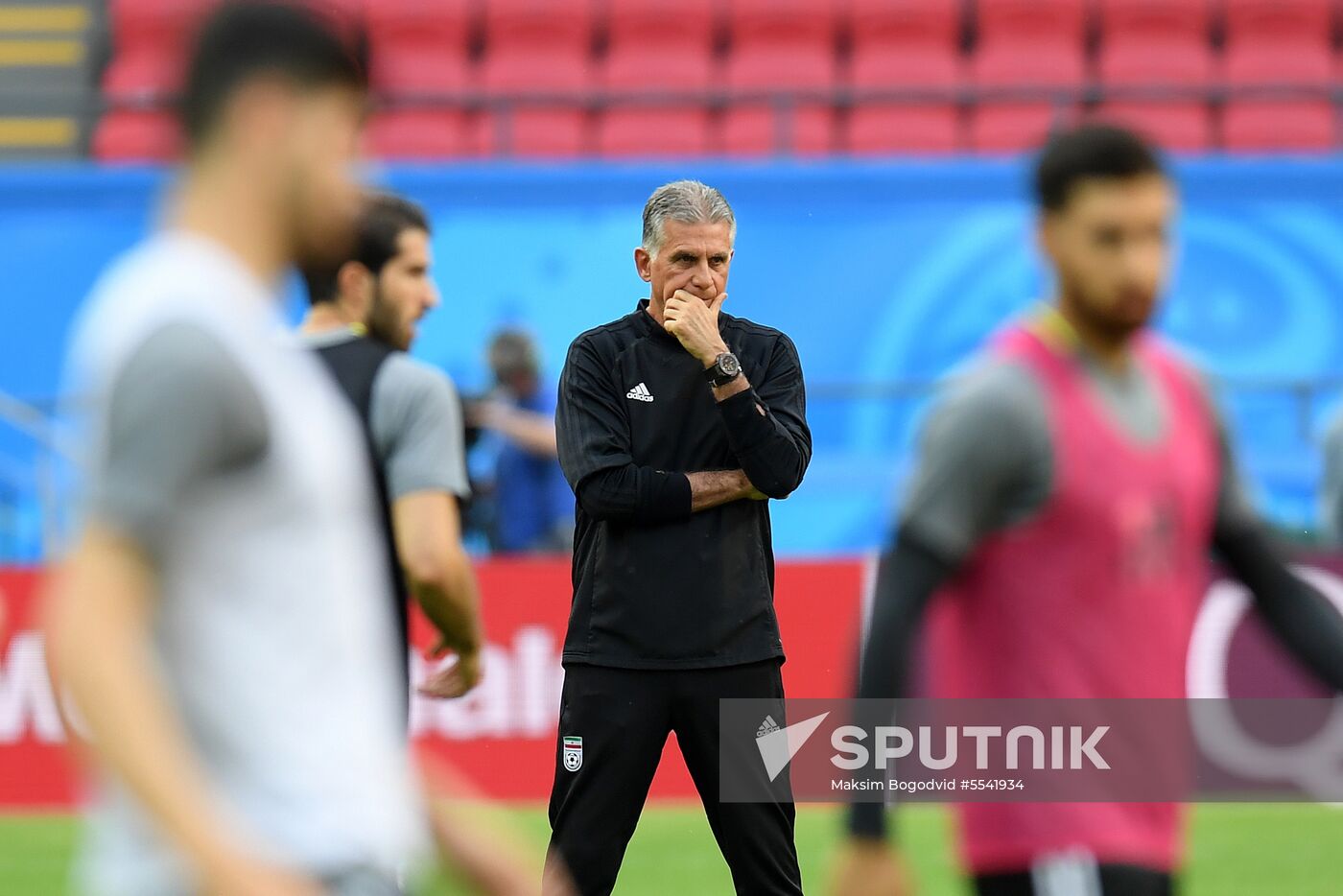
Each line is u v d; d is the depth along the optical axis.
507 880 8.33
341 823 7.04
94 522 6.42
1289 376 46.12
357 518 7.40
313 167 7.03
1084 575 9.76
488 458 39.47
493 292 46.56
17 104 52.62
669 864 24.17
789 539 43.34
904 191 46.72
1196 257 46.53
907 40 55.50
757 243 46.78
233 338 6.71
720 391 15.55
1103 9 55.69
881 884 9.41
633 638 15.79
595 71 55.62
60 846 26.25
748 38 55.94
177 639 6.82
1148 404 10.03
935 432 9.77
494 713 29.50
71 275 47.44
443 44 55.88
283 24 7.00
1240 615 28.44
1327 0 55.09
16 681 29.92
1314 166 46.47
